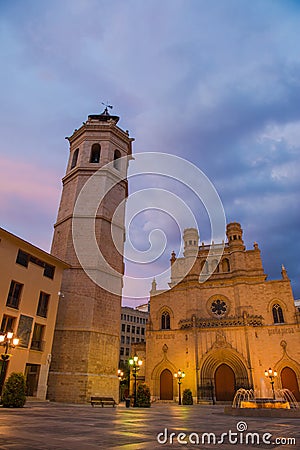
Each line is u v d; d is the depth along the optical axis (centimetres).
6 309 2533
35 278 2845
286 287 4594
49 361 2791
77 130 4172
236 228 5375
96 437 791
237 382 4200
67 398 2705
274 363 4200
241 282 4781
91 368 2833
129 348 8481
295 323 4300
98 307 3086
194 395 4231
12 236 2641
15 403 1867
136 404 2794
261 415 1859
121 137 4144
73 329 2966
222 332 4503
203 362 4425
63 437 770
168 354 4672
